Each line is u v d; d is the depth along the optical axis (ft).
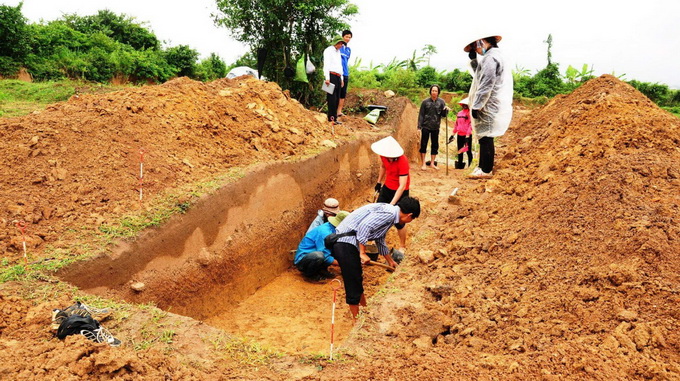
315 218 24.71
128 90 23.98
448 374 10.26
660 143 20.01
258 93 28.12
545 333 11.61
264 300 20.21
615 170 17.74
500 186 21.61
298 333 17.30
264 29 38.22
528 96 67.82
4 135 18.38
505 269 14.87
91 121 20.31
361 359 11.30
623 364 10.01
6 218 15.06
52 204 16.29
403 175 20.63
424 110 36.52
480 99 22.33
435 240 17.97
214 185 19.26
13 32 45.85
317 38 39.24
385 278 22.07
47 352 10.03
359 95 42.96
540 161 22.93
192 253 17.65
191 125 23.02
